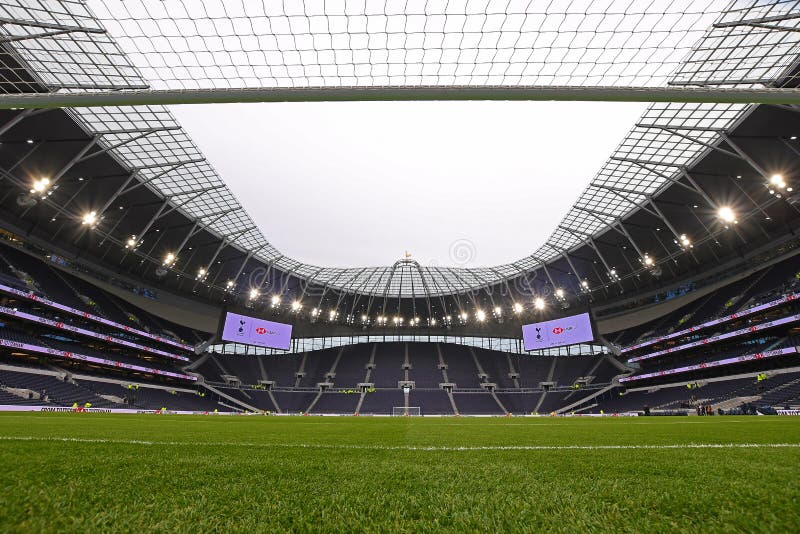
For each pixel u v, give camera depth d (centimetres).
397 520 151
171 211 3912
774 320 3400
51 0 1419
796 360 3375
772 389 3272
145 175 3428
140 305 4834
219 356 5966
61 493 182
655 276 4900
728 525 141
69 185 3406
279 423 1154
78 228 3909
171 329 5300
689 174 3300
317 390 5884
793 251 3753
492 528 142
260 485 207
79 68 1770
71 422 973
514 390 5844
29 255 3812
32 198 3184
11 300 3372
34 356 3450
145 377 4638
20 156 3012
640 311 5181
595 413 4775
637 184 3600
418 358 6494
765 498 173
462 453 348
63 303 3725
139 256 4509
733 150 3006
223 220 4269
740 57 1566
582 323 5219
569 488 200
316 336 6550
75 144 2950
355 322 6788
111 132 2823
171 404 4256
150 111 2694
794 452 344
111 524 143
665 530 138
